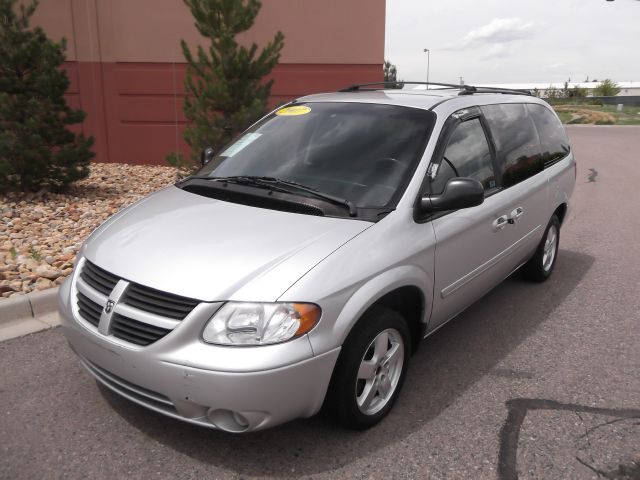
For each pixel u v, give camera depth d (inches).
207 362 103.5
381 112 158.2
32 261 215.3
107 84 420.5
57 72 298.8
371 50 449.1
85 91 417.4
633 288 223.1
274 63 343.9
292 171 148.4
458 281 151.6
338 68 449.4
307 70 446.6
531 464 119.0
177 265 114.0
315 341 108.4
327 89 451.5
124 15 413.1
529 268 219.5
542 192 200.4
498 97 190.1
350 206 130.2
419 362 161.2
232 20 330.0
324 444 123.0
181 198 146.1
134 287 113.7
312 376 109.0
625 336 180.5
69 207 298.8
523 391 146.9
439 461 119.2
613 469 118.0
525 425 132.2
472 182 131.8
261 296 106.9
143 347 109.0
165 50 422.0
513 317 193.5
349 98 171.5
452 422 132.6
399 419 133.2
